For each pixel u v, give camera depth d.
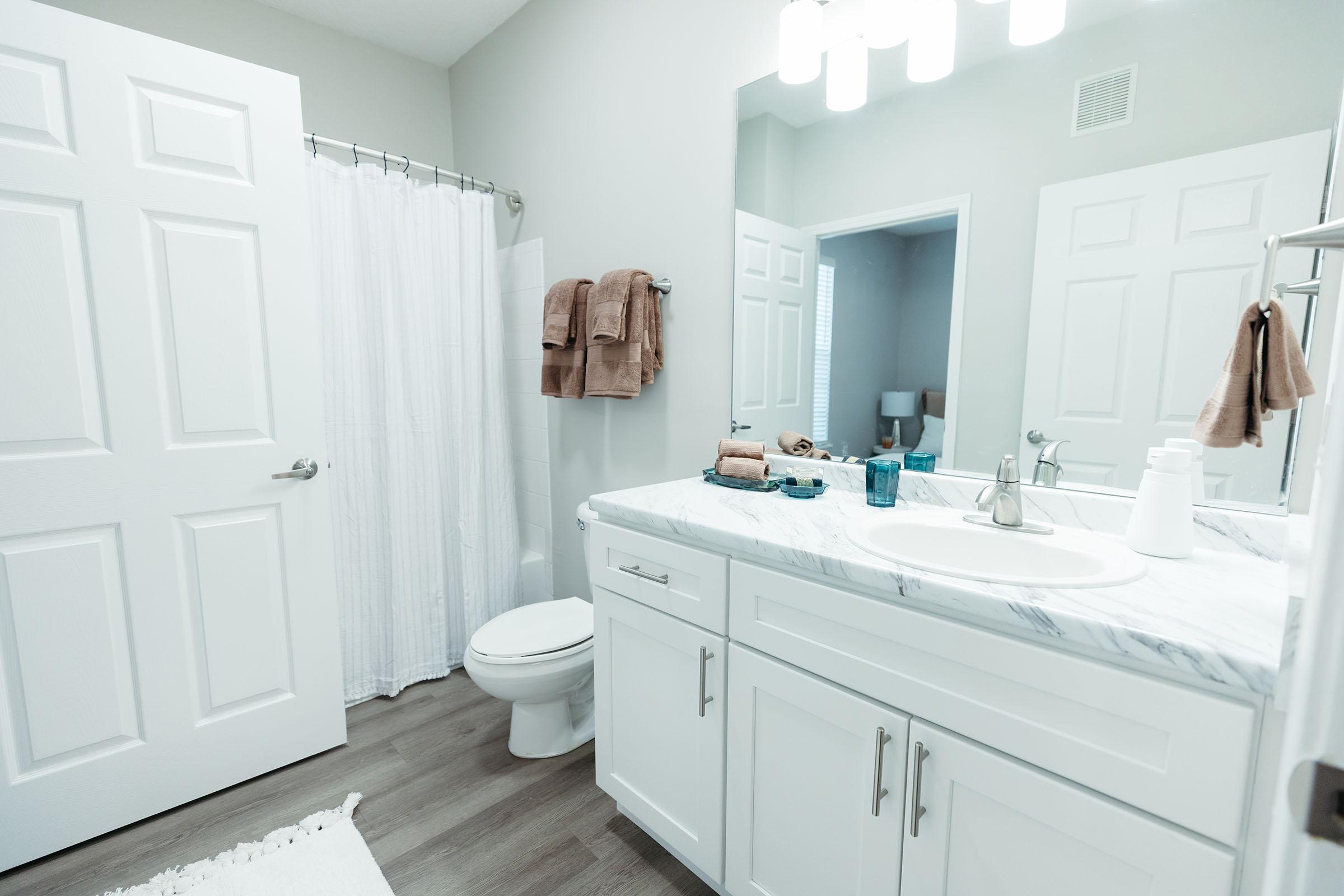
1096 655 0.73
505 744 1.89
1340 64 0.89
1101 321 1.13
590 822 1.55
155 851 1.45
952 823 0.86
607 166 2.06
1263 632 0.68
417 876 1.38
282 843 1.46
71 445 1.40
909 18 1.32
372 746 1.88
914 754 0.89
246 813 1.57
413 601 2.25
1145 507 1.00
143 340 1.47
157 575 1.52
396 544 2.18
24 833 1.40
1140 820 0.70
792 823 1.08
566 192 2.23
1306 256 0.92
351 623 2.13
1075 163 1.15
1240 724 0.62
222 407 1.58
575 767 1.78
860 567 0.92
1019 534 1.10
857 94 1.44
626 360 1.84
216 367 1.57
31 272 1.34
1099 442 1.15
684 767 1.28
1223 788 0.64
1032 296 1.21
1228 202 0.99
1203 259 1.02
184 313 1.51
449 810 1.59
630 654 1.38
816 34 1.38
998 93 1.23
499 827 1.53
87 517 1.43
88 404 1.42
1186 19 1.02
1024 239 1.22
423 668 2.30
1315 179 0.91
